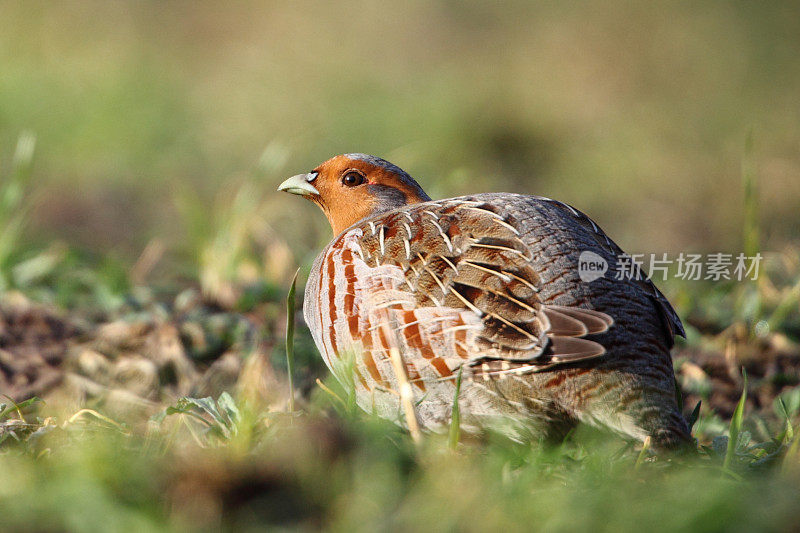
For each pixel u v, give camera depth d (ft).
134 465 19.69
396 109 86.02
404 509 18.17
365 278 24.29
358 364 24.38
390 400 24.29
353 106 87.61
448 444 22.21
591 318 22.36
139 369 32.40
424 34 105.29
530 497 18.78
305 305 27.35
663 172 78.48
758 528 17.48
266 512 18.89
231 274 40.88
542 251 23.56
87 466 18.88
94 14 103.86
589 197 75.05
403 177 31.48
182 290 41.06
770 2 104.01
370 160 31.37
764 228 63.00
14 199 43.52
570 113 88.43
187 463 19.77
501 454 21.77
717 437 24.09
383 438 21.97
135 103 85.05
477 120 83.25
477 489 18.72
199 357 33.81
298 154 76.95
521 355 22.33
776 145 82.74
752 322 35.86
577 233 24.57
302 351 33.45
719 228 69.10
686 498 18.21
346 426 21.67
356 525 18.04
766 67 97.04
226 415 24.82
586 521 17.60
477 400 23.35
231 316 35.86
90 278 40.22
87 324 35.99
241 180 71.56
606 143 83.20
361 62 99.09
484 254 23.66
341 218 31.55
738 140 83.41
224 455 20.33
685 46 99.30
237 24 106.11
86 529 17.65
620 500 18.48
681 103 91.50
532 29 104.99
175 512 18.61
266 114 86.02
